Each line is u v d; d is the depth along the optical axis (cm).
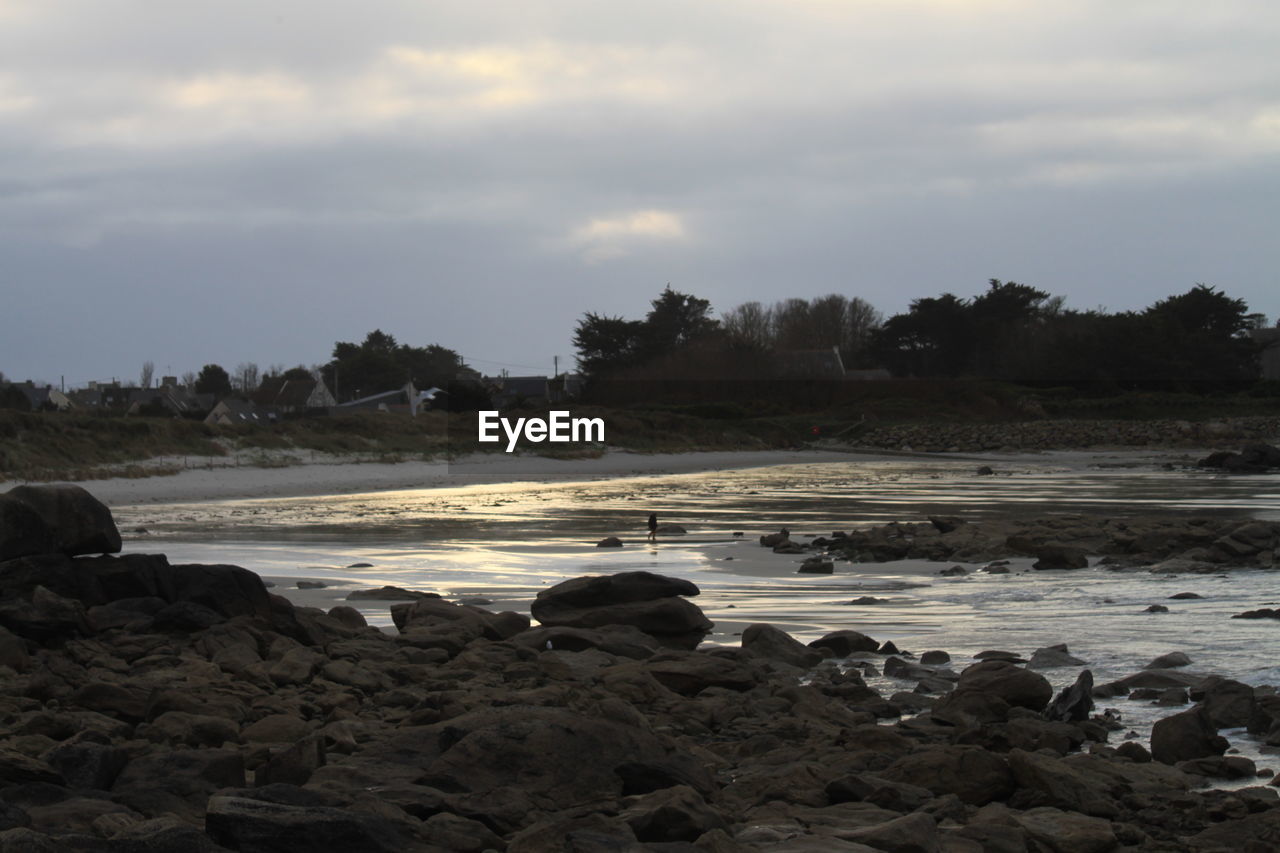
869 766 928
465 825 718
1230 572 2370
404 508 4222
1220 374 12150
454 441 7388
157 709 1016
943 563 2605
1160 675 1327
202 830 687
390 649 1418
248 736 968
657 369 11375
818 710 1151
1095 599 2014
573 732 852
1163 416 11056
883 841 703
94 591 1445
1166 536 2766
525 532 3319
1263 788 889
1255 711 1112
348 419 7156
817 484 5778
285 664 1212
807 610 1916
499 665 1345
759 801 846
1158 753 1016
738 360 11612
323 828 657
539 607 1719
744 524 3625
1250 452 6919
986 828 743
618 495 4984
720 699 1205
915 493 5053
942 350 12912
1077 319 13188
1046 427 10125
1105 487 5388
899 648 1580
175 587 1482
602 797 809
